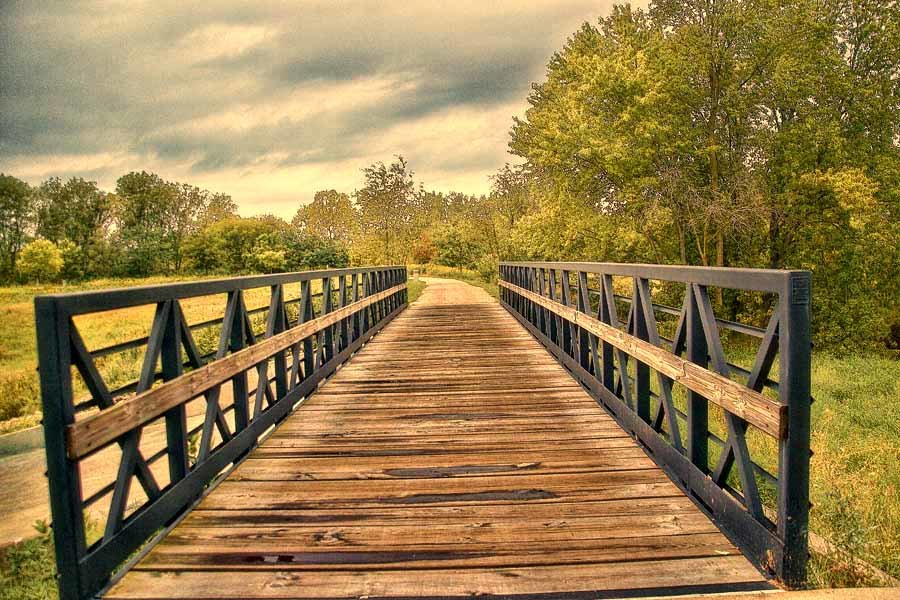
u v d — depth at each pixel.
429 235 62.19
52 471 1.97
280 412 4.46
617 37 20.05
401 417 4.71
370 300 9.47
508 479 3.29
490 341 9.28
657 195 17.61
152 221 58.50
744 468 2.44
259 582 2.23
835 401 8.20
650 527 2.66
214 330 13.65
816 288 18.70
